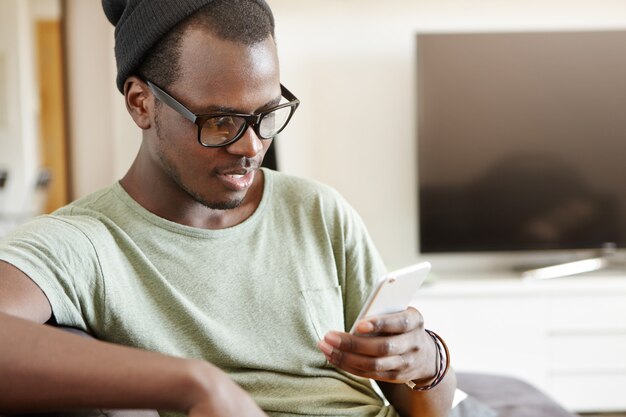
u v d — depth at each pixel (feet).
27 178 11.12
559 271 10.72
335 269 3.84
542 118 10.72
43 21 11.05
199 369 2.47
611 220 10.91
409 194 10.98
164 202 3.51
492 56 10.58
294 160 10.82
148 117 3.39
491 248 10.90
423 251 10.85
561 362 10.27
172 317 3.38
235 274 3.54
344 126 10.83
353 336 3.08
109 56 11.16
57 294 3.03
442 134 10.68
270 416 3.42
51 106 11.13
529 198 10.84
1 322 2.49
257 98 3.17
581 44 10.64
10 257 2.93
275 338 3.54
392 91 10.84
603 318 10.22
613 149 10.81
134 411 3.00
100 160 11.27
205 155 3.21
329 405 3.51
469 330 10.16
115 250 3.34
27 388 2.42
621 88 10.72
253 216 3.68
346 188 10.91
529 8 10.89
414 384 3.58
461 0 10.82
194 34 3.15
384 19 10.75
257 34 3.20
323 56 10.75
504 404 5.92
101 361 2.46
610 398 10.34
